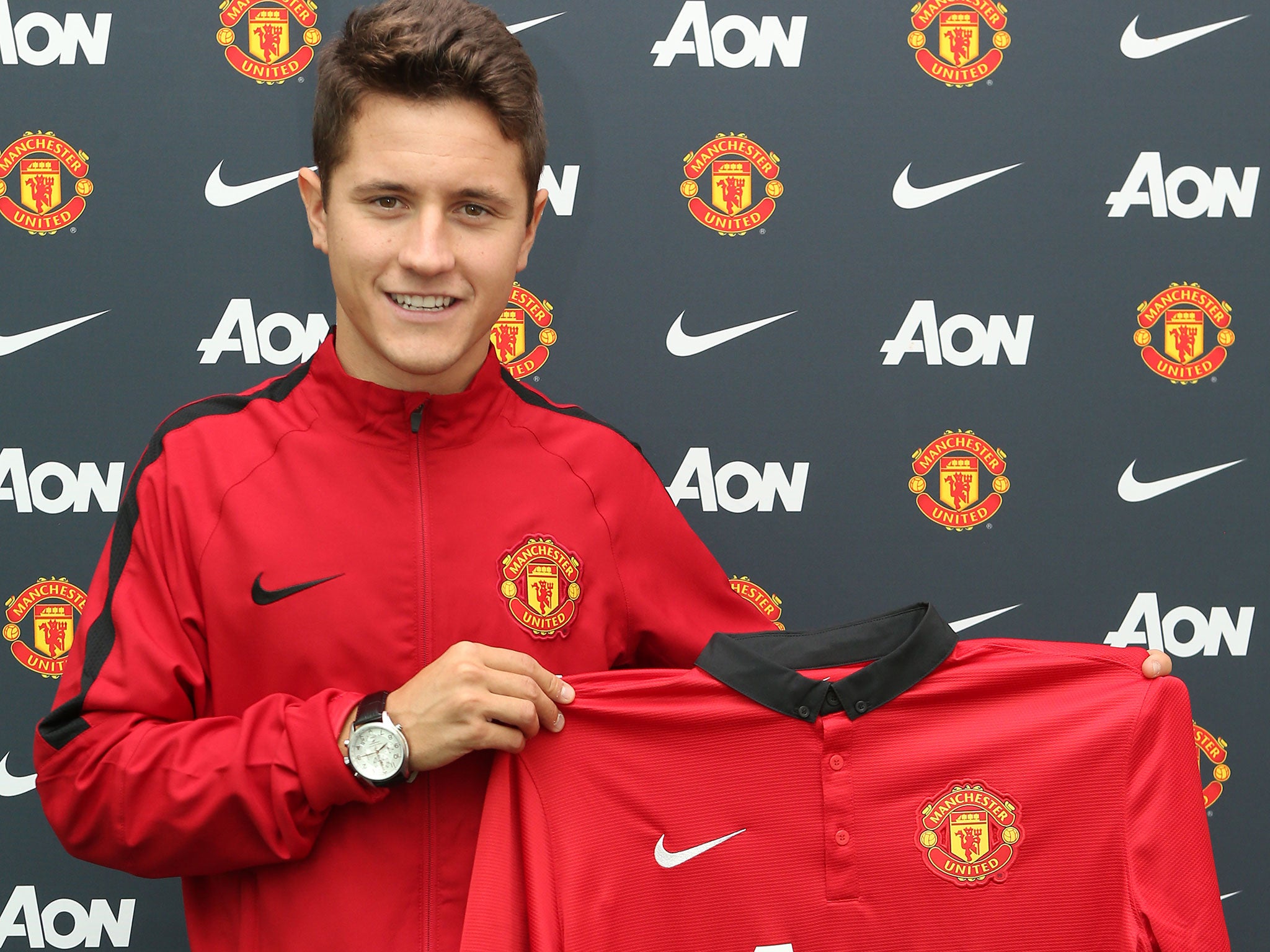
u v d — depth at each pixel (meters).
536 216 1.01
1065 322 1.42
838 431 1.42
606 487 1.02
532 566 0.96
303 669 0.90
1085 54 1.42
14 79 1.34
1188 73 1.42
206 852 0.85
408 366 0.90
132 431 1.36
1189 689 1.43
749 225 1.41
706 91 1.40
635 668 1.10
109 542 0.96
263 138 1.37
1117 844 0.96
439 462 0.96
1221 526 1.41
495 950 0.87
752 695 0.96
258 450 0.94
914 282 1.41
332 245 0.91
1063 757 0.97
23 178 1.34
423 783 0.90
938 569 1.42
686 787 0.95
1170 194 1.42
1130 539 1.43
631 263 1.40
